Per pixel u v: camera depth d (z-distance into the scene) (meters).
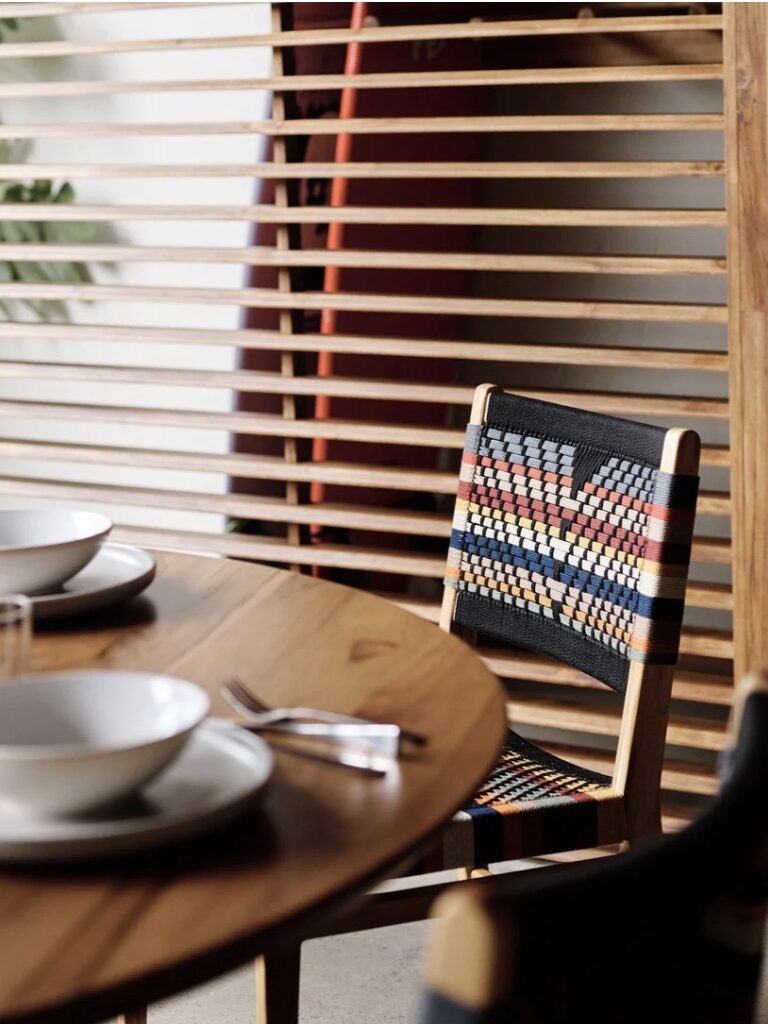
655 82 2.76
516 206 2.94
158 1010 1.90
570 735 2.74
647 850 0.52
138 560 1.28
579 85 2.83
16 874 0.67
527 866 2.34
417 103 2.73
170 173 2.47
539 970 0.46
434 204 2.84
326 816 0.75
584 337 2.91
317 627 1.15
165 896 0.65
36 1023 0.55
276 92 2.39
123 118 3.18
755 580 2.16
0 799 0.71
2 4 3.10
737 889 0.55
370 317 2.73
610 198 2.85
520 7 2.74
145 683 0.81
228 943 0.60
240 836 0.72
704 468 2.81
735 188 2.02
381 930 2.20
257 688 0.98
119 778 0.70
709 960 0.55
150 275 3.21
